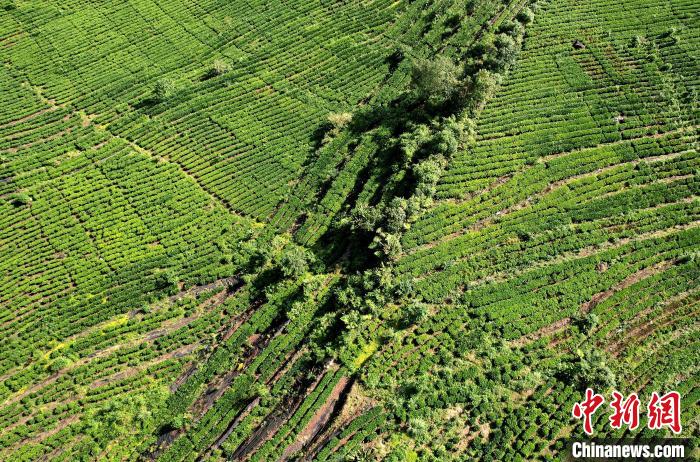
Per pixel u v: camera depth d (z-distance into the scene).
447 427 49.50
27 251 74.88
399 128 76.06
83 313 67.44
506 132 70.56
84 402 60.47
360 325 57.19
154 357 63.38
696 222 59.03
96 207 78.56
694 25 79.19
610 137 67.69
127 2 109.44
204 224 74.62
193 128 86.06
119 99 93.50
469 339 53.94
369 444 50.00
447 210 64.19
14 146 89.12
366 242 65.44
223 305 66.31
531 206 63.03
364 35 93.50
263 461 52.62
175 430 58.09
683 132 67.06
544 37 81.44
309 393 55.47
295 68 91.06
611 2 84.94
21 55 102.69
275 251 69.12
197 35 101.19
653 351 51.25
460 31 86.38
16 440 58.47
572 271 56.91
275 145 81.50
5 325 68.06
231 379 60.44
